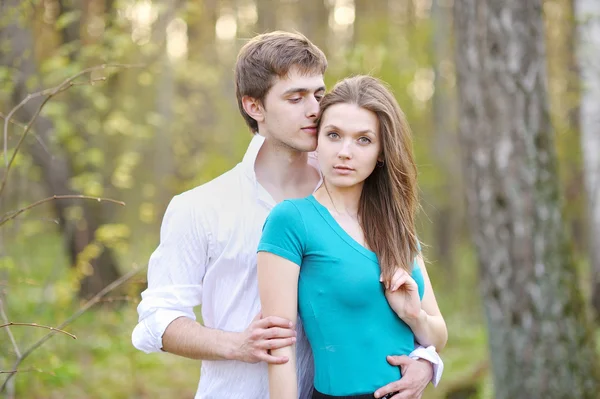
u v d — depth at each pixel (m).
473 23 4.75
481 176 4.78
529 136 4.70
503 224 4.72
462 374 7.17
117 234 6.14
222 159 9.18
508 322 4.75
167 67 9.59
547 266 4.70
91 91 6.27
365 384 2.23
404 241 2.35
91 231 8.69
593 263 8.62
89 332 6.68
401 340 2.33
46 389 5.55
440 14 11.90
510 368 4.77
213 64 11.43
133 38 6.15
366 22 13.66
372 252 2.30
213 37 11.40
